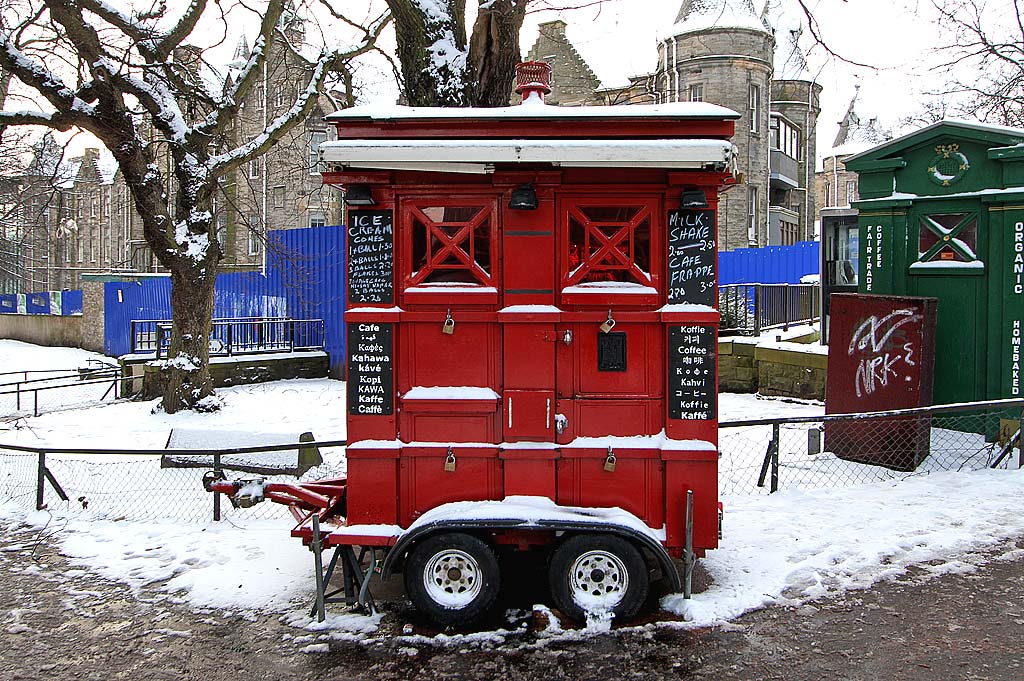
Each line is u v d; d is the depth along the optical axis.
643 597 5.04
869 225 9.86
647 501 5.21
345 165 4.96
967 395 9.25
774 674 4.49
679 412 5.16
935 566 5.92
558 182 5.12
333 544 5.23
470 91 8.90
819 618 5.15
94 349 31.88
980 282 9.09
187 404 14.59
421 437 5.27
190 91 14.70
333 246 18.80
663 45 30.56
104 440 12.09
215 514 7.64
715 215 5.11
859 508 7.23
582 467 5.21
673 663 4.63
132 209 45.06
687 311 5.11
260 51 15.04
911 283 9.60
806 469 8.62
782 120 32.94
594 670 4.58
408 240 5.25
